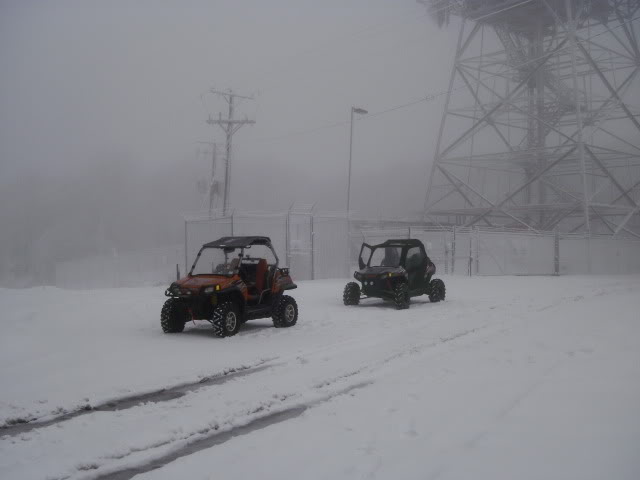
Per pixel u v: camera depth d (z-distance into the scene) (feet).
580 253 118.21
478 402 20.30
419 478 13.92
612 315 43.11
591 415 18.26
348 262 100.63
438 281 57.82
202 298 37.47
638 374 23.66
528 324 39.68
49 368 27.91
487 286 76.69
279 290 41.57
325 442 16.87
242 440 17.47
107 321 44.06
